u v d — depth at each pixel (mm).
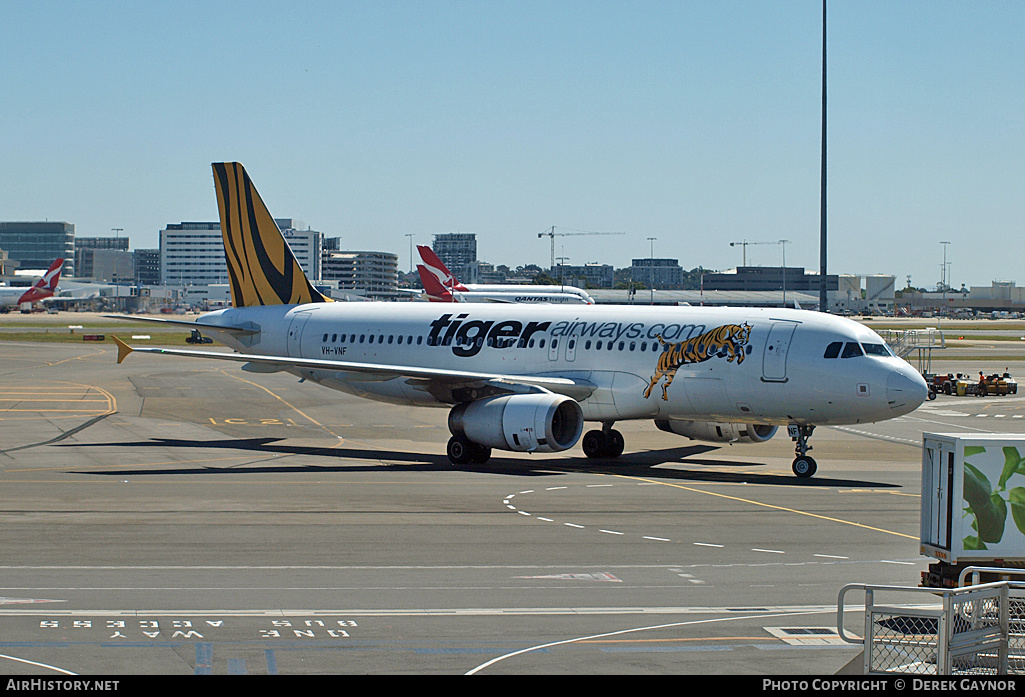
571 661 39312
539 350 105312
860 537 64250
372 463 97500
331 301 126125
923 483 48312
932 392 181250
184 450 105062
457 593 49250
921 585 48312
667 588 50938
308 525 65688
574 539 62438
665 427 107312
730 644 41812
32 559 55000
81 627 42625
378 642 41344
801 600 49062
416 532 63844
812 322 92875
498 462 99938
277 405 150875
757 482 88125
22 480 83250
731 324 95625
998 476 46000
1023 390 195000
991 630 38938
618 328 101938
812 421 91688
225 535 62156
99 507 71188
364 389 116812
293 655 39469
